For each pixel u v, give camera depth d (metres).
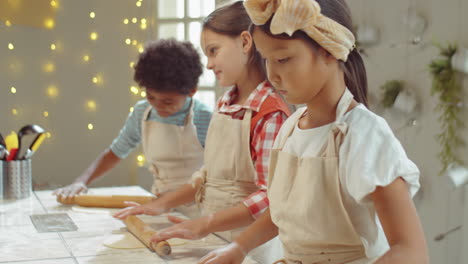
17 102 2.72
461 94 1.73
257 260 1.00
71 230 1.20
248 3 0.70
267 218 0.97
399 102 1.88
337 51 0.71
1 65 2.68
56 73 2.79
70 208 1.47
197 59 1.60
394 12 1.94
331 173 0.74
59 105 2.81
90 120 2.86
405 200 0.67
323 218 0.76
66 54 2.80
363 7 2.06
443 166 1.79
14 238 1.13
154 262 0.96
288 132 0.88
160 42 1.58
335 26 0.70
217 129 1.25
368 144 0.70
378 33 2.02
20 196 1.62
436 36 1.80
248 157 1.19
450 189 1.78
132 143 1.89
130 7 2.84
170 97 1.54
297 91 0.73
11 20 2.68
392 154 0.69
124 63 2.87
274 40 0.70
